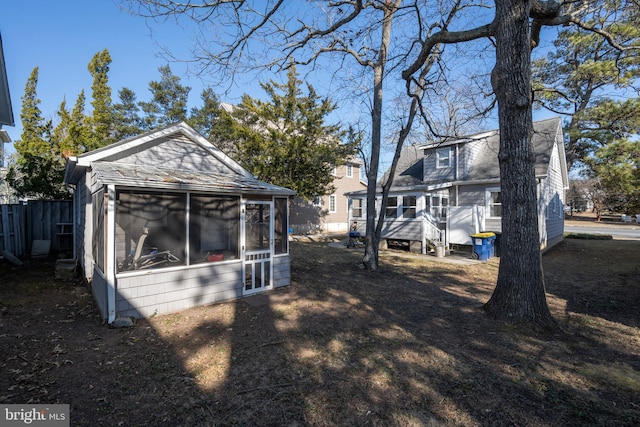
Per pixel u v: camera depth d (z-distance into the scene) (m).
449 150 15.20
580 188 35.34
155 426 2.60
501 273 5.18
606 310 5.65
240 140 16.12
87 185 7.27
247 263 6.77
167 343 4.25
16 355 3.85
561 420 2.64
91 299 6.23
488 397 2.98
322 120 16.41
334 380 3.30
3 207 9.91
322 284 7.76
